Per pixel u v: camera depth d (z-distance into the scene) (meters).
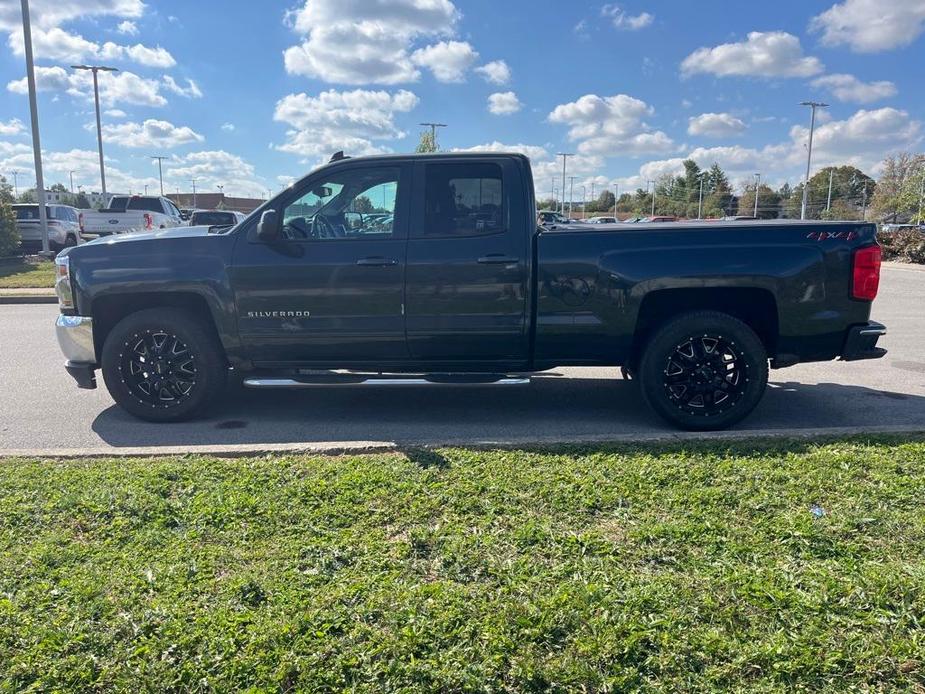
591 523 3.65
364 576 3.14
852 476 4.24
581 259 5.49
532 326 5.62
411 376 5.90
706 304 5.72
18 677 2.53
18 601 2.96
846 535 3.50
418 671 2.54
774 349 5.60
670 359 5.54
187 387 5.98
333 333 5.73
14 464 4.64
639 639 2.68
